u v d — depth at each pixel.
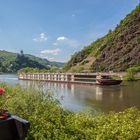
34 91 18.62
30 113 14.58
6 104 15.29
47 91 19.20
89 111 16.72
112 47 172.12
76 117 13.55
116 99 52.97
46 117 13.20
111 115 13.57
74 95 61.88
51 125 12.12
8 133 8.56
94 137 11.09
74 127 11.88
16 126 8.65
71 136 11.44
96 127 12.09
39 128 12.09
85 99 53.25
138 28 173.00
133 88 78.62
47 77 129.38
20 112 14.51
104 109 40.09
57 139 11.33
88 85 97.25
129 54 154.12
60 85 99.69
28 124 8.60
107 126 11.38
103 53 173.38
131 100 51.03
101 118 13.27
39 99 17.09
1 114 8.98
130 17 186.00
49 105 16.00
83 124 12.51
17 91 20.34
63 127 11.86
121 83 97.12
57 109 14.91
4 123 8.47
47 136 11.54
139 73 124.81
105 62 165.12
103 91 71.75
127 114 13.02
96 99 53.34
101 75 100.25
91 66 175.38
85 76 108.31
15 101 15.06
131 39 167.62
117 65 154.25
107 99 53.12
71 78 114.38
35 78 138.88
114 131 10.84
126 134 10.56
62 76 119.12
